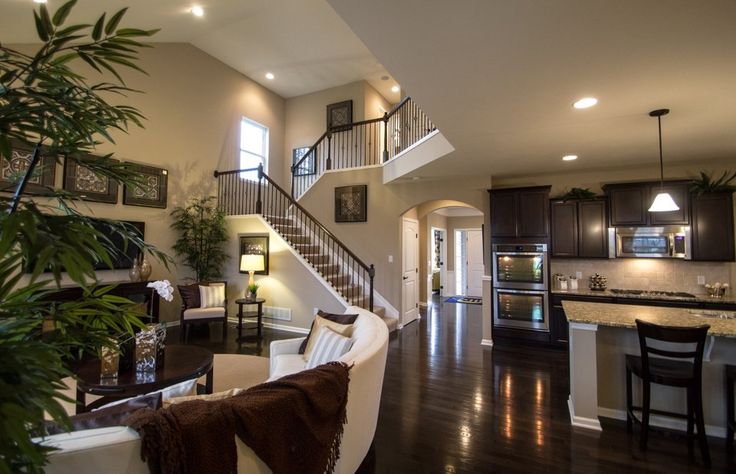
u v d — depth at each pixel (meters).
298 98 8.81
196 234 6.33
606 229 4.89
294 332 5.74
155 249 1.18
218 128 7.12
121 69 5.52
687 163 4.63
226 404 1.33
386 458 2.37
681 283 4.72
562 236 5.10
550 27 1.78
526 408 3.12
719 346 2.72
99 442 1.05
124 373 2.65
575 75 2.28
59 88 0.99
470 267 10.49
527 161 4.61
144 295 5.07
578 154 4.22
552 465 2.32
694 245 4.45
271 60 7.25
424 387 3.58
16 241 0.72
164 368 2.75
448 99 2.66
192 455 1.16
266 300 6.16
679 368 2.63
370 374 2.14
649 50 1.97
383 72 7.78
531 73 2.26
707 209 4.42
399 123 6.39
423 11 1.67
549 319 4.92
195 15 5.54
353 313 3.31
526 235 5.11
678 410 2.83
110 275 5.01
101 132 1.04
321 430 1.57
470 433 2.70
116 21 0.99
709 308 4.10
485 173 5.41
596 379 2.85
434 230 9.70
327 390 1.66
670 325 2.72
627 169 4.96
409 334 5.79
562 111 2.88
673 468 2.30
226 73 7.36
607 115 2.94
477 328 6.22
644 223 4.66
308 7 5.68
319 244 7.05
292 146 8.80
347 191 6.79
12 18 3.80
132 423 1.15
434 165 4.87
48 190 1.08
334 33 6.38
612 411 3.01
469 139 3.62
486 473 2.23
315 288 5.77
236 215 6.59
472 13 1.68
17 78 0.95
